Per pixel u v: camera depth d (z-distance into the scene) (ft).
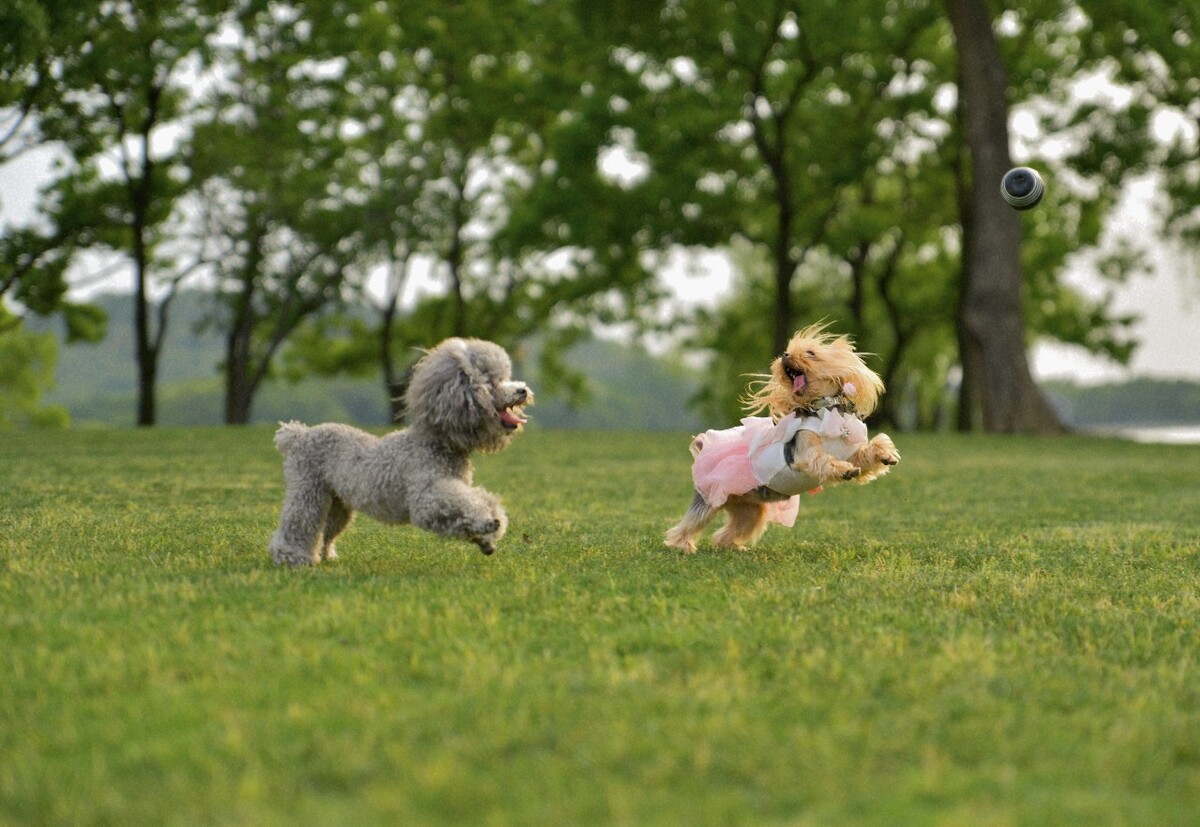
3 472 39.68
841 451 22.04
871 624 16.14
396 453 19.42
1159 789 10.22
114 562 20.07
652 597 17.62
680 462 51.29
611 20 93.04
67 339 115.65
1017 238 82.43
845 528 28.86
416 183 104.94
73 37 72.54
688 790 9.77
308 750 10.58
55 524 25.50
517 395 19.43
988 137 81.82
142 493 33.40
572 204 98.58
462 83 109.70
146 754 10.44
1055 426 82.53
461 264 124.47
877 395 22.52
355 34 99.66
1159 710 12.34
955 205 108.68
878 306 137.28
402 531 24.99
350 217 101.30
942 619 16.49
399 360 136.77
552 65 104.58
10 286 99.40
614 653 14.30
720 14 93.81
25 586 17.56
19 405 160.86
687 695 12.28
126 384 426.92
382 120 105.09
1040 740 11.23
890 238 119.34
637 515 30.25
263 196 97.76
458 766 10.11
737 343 138.31
